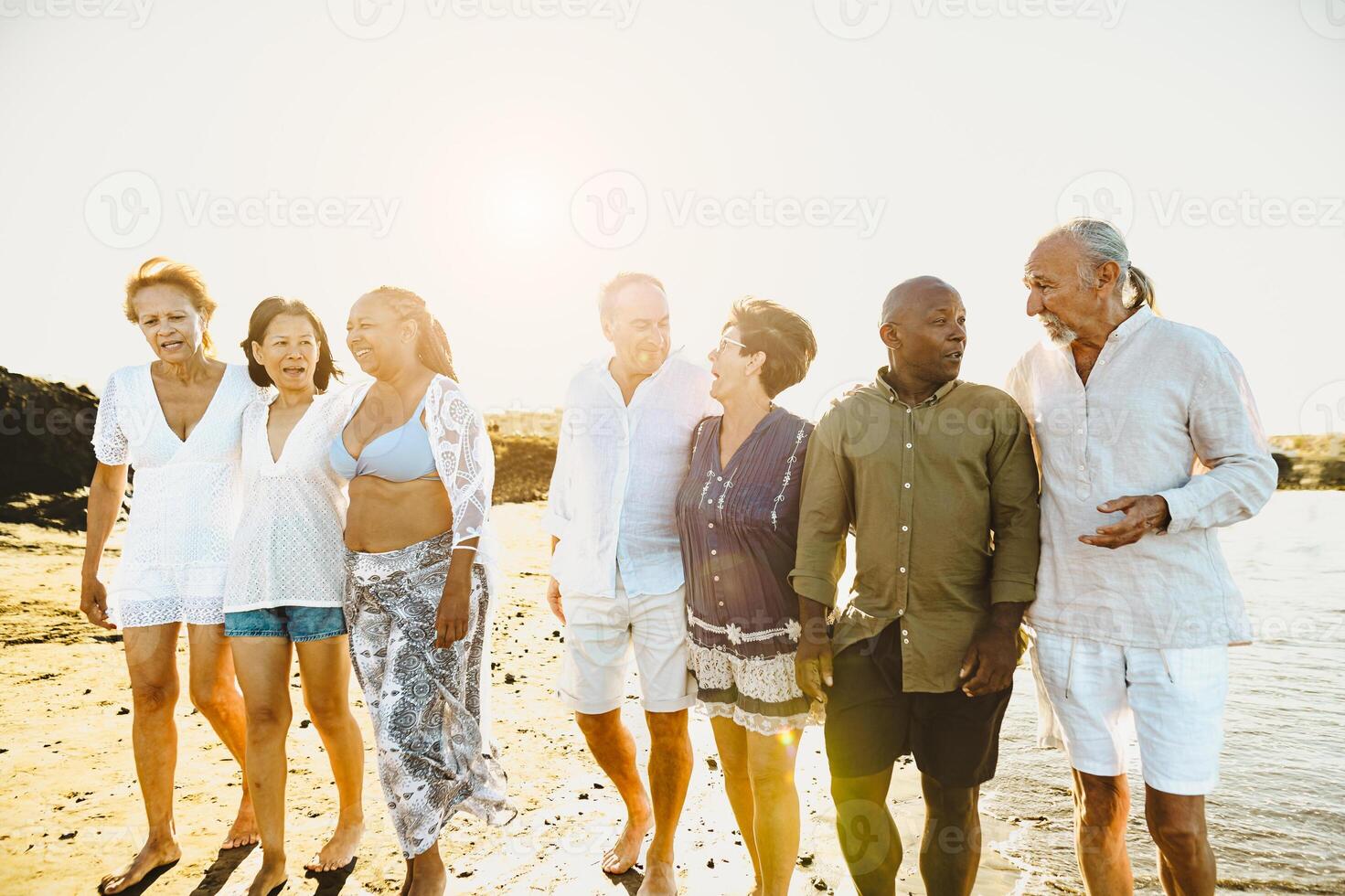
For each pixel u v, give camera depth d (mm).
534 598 7133
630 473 3092
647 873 2902
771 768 2684
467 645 3016
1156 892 2793
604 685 3154
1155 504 2279
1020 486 2553
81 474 9797
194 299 3246
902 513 2574
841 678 2678
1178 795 2375
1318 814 3270
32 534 8594
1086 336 2525
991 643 2514
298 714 4777
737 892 2936
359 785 3236
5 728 4512
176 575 3203
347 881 3035
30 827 3441
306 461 3062
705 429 3008
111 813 3564
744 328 2832
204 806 3637
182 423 3256
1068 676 2531
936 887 2551
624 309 3080
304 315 3203
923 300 2529
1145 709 2436
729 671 2830
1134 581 2432
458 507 2898
